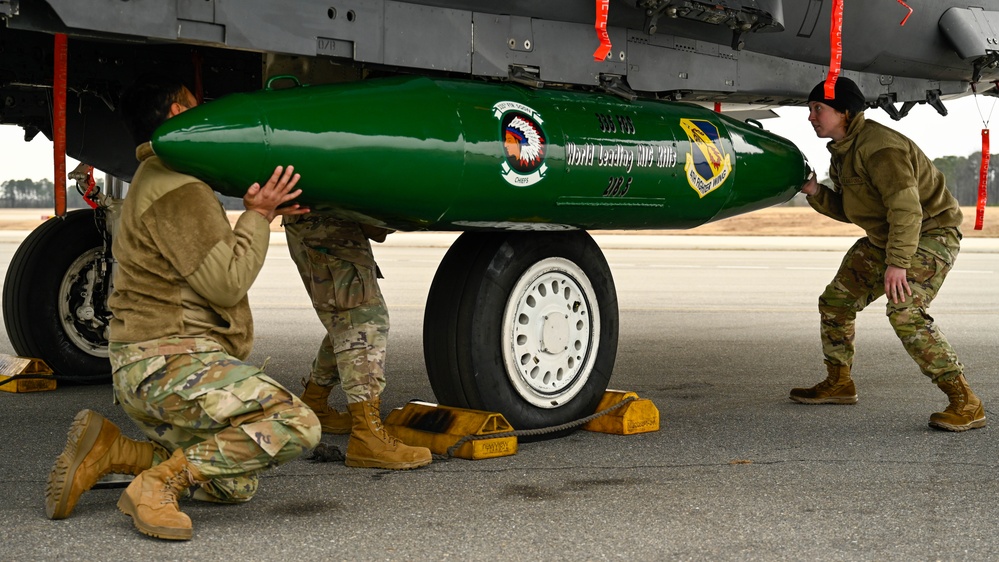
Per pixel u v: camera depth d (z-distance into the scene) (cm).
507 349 437
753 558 294
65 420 495
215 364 311
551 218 428
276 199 338
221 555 292
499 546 302
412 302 1071
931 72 634
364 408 399
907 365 693
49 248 585
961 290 1289
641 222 465
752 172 498
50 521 322
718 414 521
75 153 595
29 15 336
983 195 623
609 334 480
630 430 468
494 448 418
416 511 339
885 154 486
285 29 375
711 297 1160
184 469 307
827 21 553
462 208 396
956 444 451
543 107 427
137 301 312
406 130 375
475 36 425
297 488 367
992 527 326
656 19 462
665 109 480
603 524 325
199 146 324
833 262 1773
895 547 305
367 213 383
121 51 518
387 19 400
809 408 539
